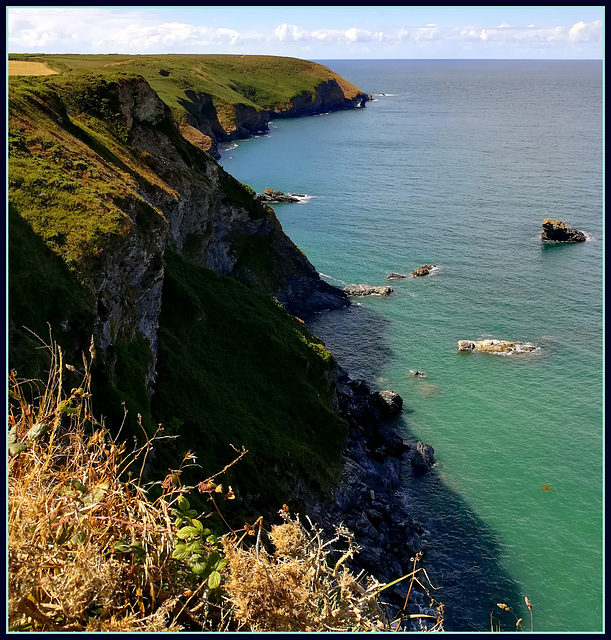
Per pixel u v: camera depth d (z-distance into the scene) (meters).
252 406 42.78
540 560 37.34
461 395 54.19
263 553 6.83
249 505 34.41
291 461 38.84
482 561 37.19
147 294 39.34
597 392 54.00
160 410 36.81
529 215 105.00
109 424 28.97
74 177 39.41
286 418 43.41
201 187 59.62
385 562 36.19
